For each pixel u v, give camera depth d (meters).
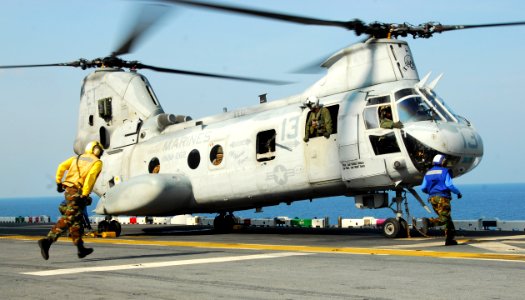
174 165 23.08
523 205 174.38
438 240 16.09
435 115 17.20
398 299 7.66
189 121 23.88
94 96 26.94
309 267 10.64
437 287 8.42
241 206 22.39
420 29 18.64
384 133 17.22
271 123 20.25
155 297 7.97
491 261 11.05
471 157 17.20
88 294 8.23
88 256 13.12
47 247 11.70
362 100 18.05
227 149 21.36
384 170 17.27
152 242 17.31
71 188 11.97
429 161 16.88
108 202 22.31
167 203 21.83
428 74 17.70
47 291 8.49
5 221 41.25
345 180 18.17
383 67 18.39
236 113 22.44
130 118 25.58
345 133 18.11
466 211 132.00
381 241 16.31
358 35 18.61
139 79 25.98
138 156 24.55
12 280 9.51
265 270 10.34
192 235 21.70
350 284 8.78
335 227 26.25
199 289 8.52
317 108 18.52
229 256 12.61
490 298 7.62
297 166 19.25
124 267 10.95
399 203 17.81
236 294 8.12
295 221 27.38
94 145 12.23
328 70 19.77
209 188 21.83
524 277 9.17
